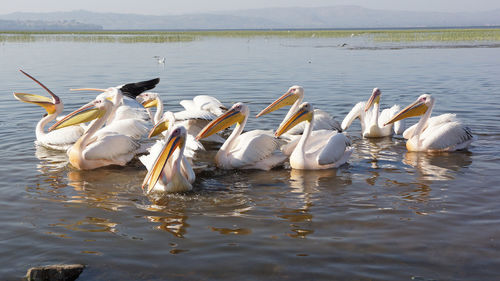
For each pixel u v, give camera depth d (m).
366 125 10.38
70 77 18.75
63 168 8.00
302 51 34.50
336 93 14.89
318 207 6.15
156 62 25.61
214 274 4.40
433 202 6.28
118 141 8.23
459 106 12.53
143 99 11.18
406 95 14.43
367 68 21.98
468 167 7.91
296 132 9.32
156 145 7.56
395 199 6.43
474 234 5.26
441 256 4.75
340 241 5.10
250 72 20.67
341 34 76.00
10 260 4.67
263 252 4.84
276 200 6.45
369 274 4.39
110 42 51.00
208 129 8.03
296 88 9.37
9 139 9.71
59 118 9.60
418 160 8.44
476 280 4.29
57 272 4.29
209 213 5.96
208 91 15.37
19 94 9.48
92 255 4.78
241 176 7.67
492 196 6.47
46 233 5.30
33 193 6.67
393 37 58.50
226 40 57.09
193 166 8.20
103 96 9.99
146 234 5.29
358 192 6.76
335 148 8.04
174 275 4.39
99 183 7.22
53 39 57.81
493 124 10.65
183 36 73.31
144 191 6.86
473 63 23.80
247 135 8.37
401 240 5.12
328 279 4.30
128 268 4.52
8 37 61.44
